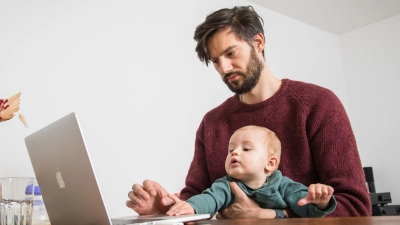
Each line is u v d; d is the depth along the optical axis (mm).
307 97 1160
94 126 1784
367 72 3090
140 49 2037
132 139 1896
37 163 871
